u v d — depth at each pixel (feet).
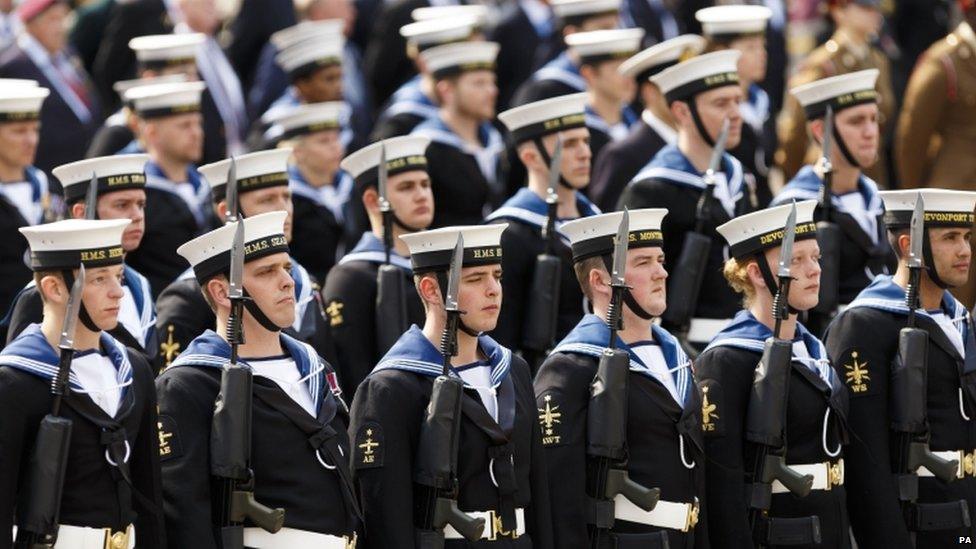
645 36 203.92
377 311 115.85
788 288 99.86
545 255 119.34
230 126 188.34
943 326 106.42
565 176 123.85
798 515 101.24
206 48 187.83
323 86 168.96
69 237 87.66
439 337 94.43
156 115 135.13
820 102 128.26
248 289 91.86
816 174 128.77
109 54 199.21
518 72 201.67
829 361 102.99
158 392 90.74
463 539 92.63
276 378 91.91
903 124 157.99
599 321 99.30
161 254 133.18
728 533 100.12
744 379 100.83
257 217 92.02
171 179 136.26
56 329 88.17
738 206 126.31
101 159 114.11
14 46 174.50
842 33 171.73
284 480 90.89
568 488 96.48
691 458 98.84
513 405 94.43
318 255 141.08
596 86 158.51
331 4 201.98
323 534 90.99
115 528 87.92
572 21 174.29
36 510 84.94
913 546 105.09
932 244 105.40
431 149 150.20
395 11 203.51
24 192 133.08
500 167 157.89
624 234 96.53
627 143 143.54
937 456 103.91
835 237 123.65
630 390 97.91
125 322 108.88
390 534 91.25
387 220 116.47
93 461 87.51
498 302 94.48
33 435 86.38
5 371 86.12
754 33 158.51
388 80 204.44
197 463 89.35
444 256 93.91
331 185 142.92
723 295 124.67
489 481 93.56
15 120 131.34
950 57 155.74
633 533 97.40
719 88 127.44
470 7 198.39
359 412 92.79
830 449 102.22
